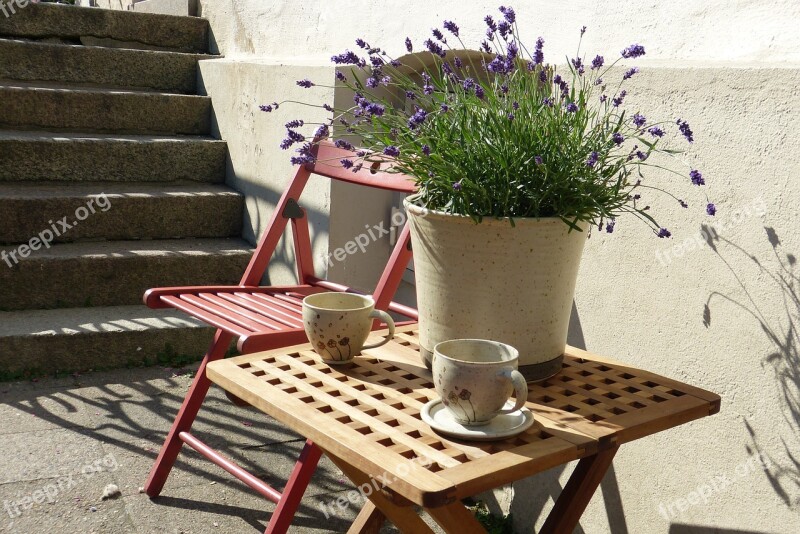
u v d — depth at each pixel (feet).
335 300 5.96
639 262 6.61
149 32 17.15
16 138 13.57
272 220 8.86
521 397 4.48
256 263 8.82
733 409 5.95
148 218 13.70
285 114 12.14
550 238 5.03
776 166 5.52
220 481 8.74
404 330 6.56
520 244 4.98
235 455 9.29
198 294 8.21
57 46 15.53
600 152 5.18
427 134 5.27
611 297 6.90
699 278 6.13
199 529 7.80
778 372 5.61
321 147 8.69
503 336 5.15
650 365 6.57
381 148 5.94
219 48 17.01
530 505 7.86
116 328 11.60
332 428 4.53
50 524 7.73
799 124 5.36
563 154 5.14
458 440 4.50
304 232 9.09
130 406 10.41
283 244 12.61
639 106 6.50
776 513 5.70
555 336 5.30
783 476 5.64
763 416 5.74
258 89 13.20
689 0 6.67
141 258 12.71
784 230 5.49
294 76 11.71
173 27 17.30
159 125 15.42
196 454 9.32
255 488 7.23
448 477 4.00
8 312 12.07
